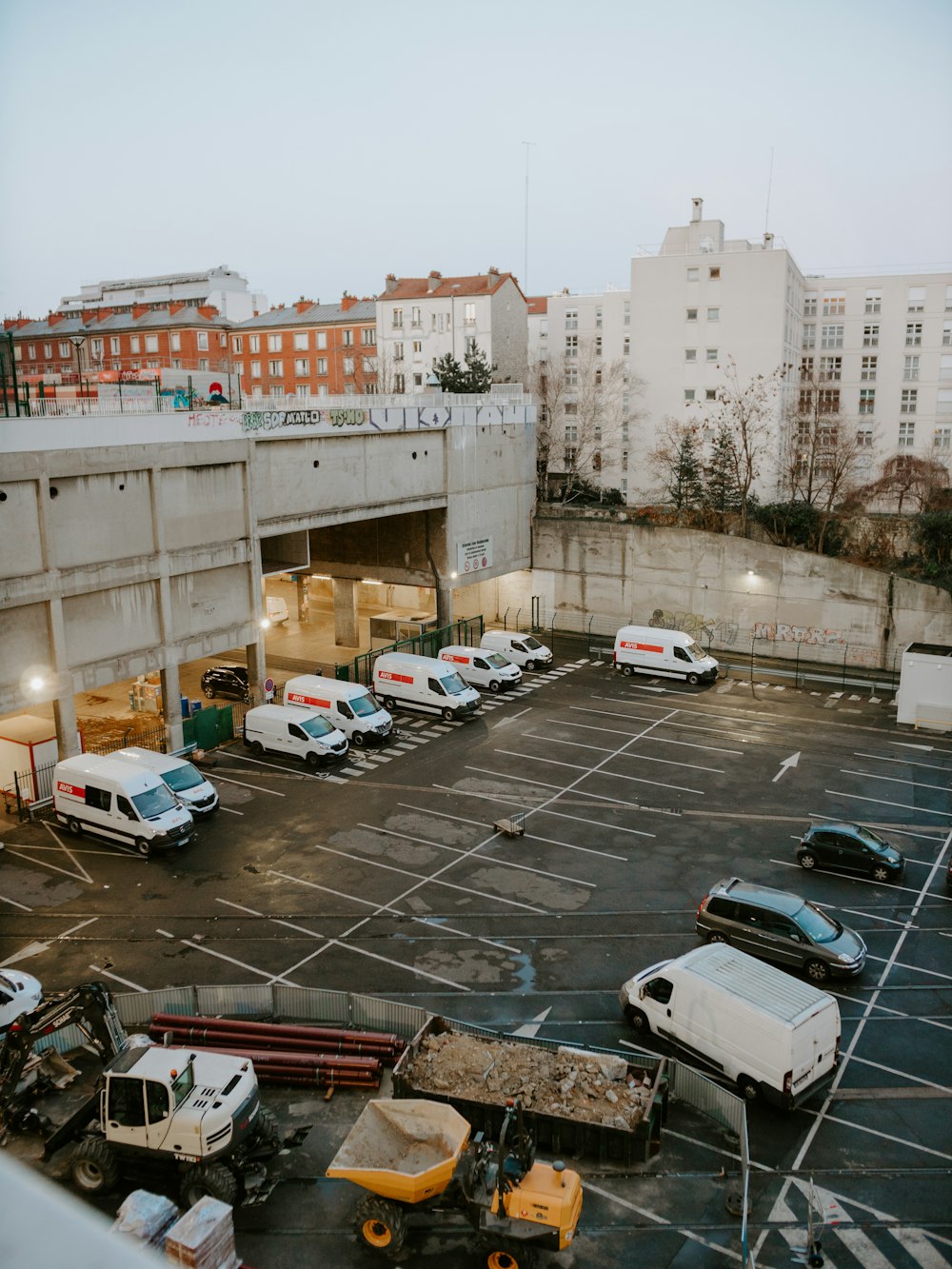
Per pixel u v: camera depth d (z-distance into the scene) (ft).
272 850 93.15
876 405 248.52
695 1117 57.00
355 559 169.27
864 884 85.61
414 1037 60.34
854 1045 63.98
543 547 185.47
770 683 148.46
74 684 104.32
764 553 162.09
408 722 131.13
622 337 255.91
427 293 276.21
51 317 349.00
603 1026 66.03
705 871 88.33
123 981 71.67
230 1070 51.60
